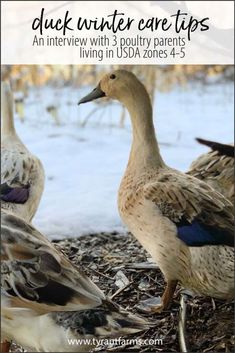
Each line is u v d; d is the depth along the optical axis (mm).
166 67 3430
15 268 1095
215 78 3701
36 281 1088
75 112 3145
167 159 2434
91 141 2691
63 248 1719
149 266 1570
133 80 1412
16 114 3129
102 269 1589
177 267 1319
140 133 1392
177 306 1402
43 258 1101
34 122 2973
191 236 1280
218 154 1686
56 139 2719
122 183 1388
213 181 1658
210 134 2799
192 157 2463
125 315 1086
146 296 1455
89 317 1071
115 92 1443
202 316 1363
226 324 1329
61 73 3391
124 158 2482
